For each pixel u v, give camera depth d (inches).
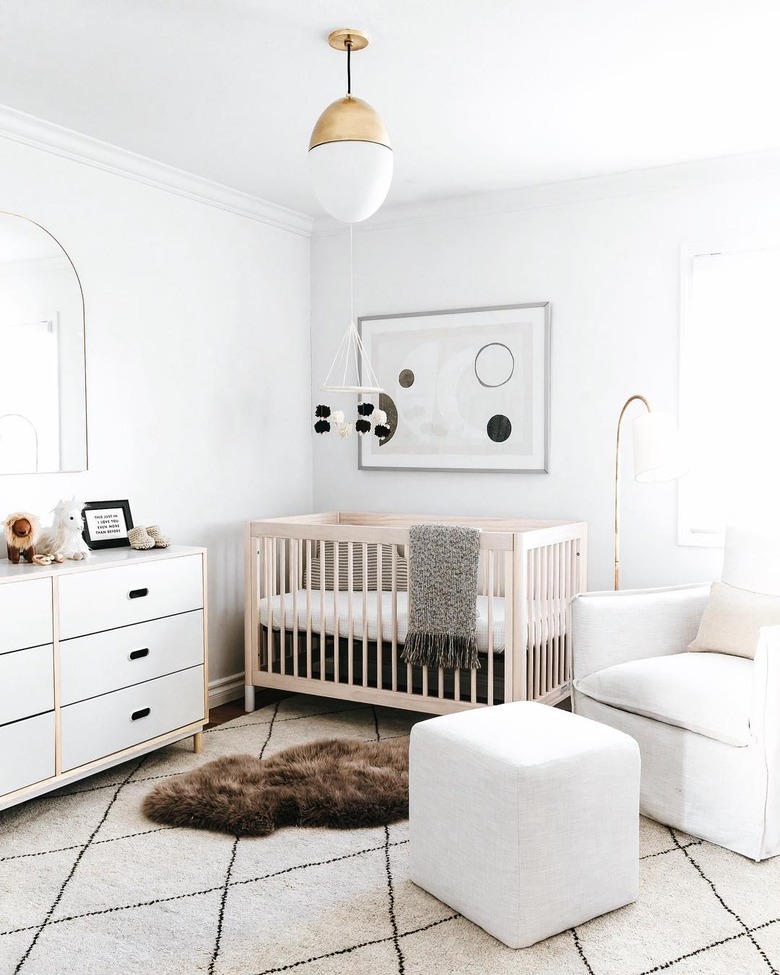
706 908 89.0
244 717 154.9
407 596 152.9
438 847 89.7
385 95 116.4
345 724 149.9
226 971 77.7
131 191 143.5
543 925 82.6
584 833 85.3
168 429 152.1
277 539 169.0
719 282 145.6
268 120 126.2
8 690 105.4
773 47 102.6
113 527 136.3
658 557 151.9
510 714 97.0
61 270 131.7
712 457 147.1
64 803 115.7
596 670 122.3
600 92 115.6
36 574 108.5
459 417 170.6
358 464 182.9
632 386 153.6
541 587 138.0
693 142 134.9
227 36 99.7
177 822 108.4
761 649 98.2
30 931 84.5
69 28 97.7
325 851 101.4
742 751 100.0
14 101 118.8
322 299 186.9
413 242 174.9
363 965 78.7
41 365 129.0
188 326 155.8
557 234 159.6
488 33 98.7
